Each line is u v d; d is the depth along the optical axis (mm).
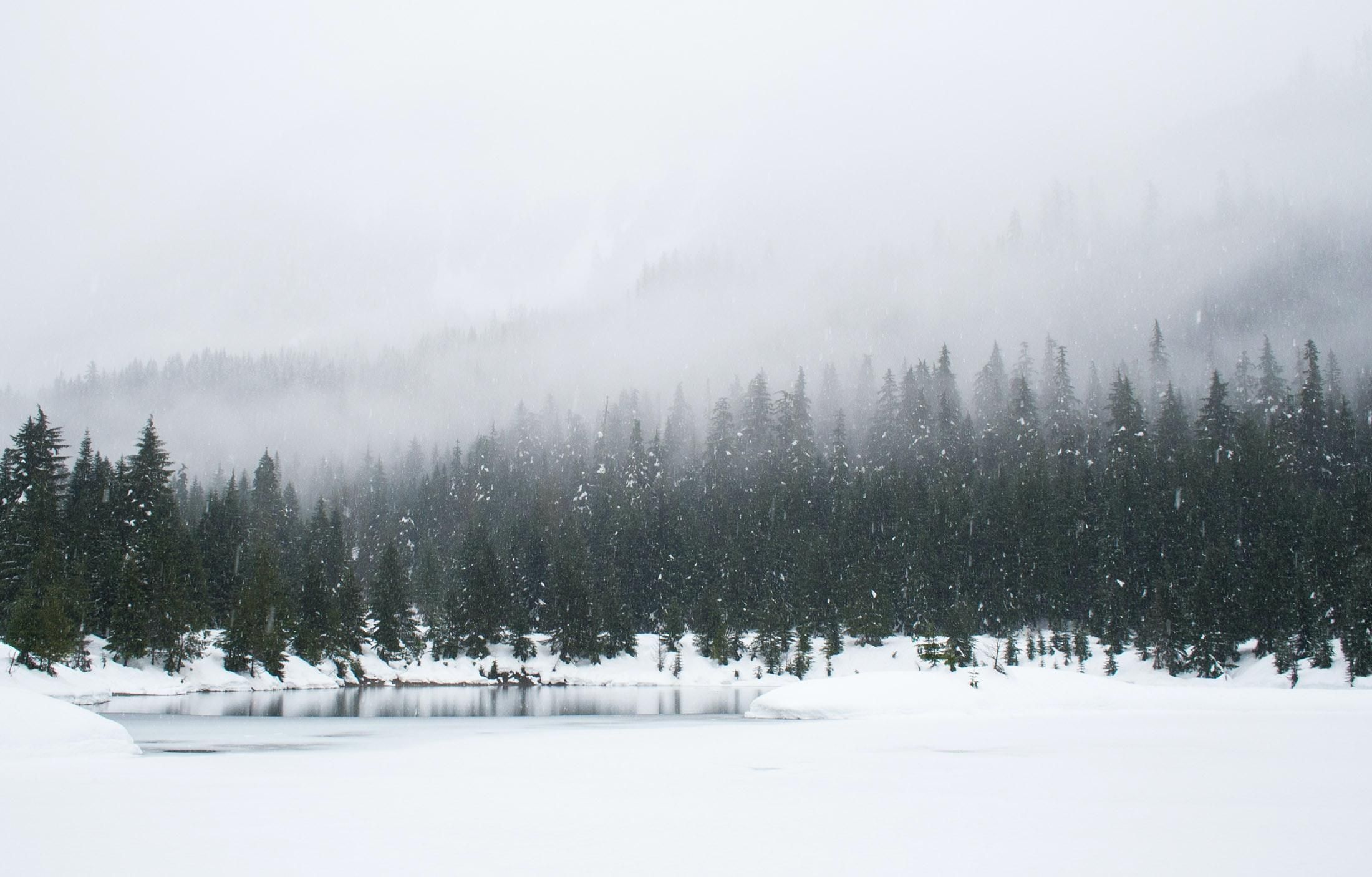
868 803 17797
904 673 45938
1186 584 85438
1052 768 23406
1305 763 24047
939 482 106125
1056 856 12859
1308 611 71062
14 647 60281
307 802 18109
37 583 65000
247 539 93625
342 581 88438
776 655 90875
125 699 61281
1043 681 46375
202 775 22891
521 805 17797
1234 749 27656
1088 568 91312
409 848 13469
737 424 141375
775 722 43344
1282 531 84562
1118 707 44750
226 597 84562
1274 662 71062
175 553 73250
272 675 76688
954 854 13023
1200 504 90875
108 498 77312
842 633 94812
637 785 20891
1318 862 12453
